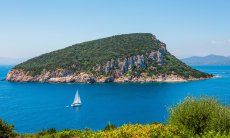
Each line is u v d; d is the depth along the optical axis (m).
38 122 104.69
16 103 151.25
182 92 176.12
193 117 22.55
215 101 23.19
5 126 31.00
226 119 21.73
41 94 185.88
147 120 103.88
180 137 20.39
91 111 125.56
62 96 175.50
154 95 168.12
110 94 177.75
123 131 20.25
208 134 19.03
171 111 23.92
